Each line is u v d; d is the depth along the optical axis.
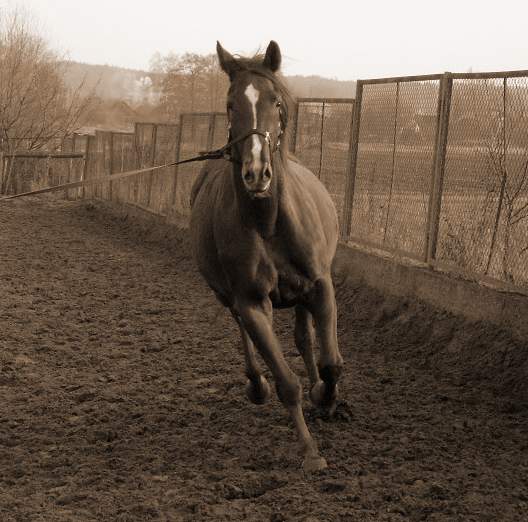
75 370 9.52
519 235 9.38
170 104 44.06
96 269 16.31
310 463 6.21
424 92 11.25
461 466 6.28
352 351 10.06
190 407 8.04
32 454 6.90
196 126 19.05
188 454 6.78
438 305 10.34
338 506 5.54
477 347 9.20
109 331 11.33
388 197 12.23
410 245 11.63
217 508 5.59
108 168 26.45
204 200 7.43
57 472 6.47
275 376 6.28
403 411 7.75
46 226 23.25
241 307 6.49
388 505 5.54
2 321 11.77
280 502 5.66
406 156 11.73
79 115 34.84
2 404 8.30
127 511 5.61
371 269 12.11
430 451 6.64
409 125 11.62
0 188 29.95
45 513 5.64
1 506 5.78
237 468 6.39
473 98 10.19
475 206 10.20
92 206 26.62
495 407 7.89
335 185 13.83
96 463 6.60
